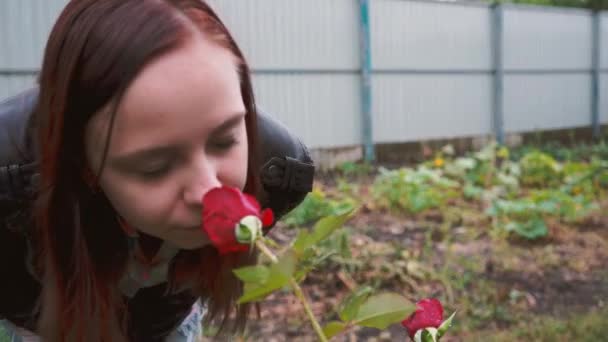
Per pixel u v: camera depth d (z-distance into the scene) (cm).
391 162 1048
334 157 1007
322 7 984
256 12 935
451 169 798
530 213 585
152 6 74
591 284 434
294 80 971
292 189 128
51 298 101
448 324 68
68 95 78
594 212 645
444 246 517
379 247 479
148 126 68
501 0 1805
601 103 1402
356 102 1021
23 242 116
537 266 469
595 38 1368
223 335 136
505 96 1223
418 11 1086
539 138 1251
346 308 68
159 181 72
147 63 69
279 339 329
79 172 90
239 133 74
